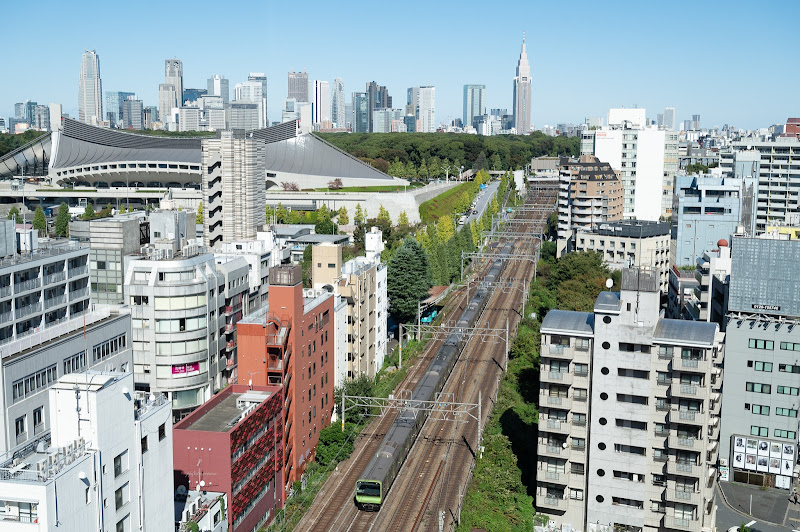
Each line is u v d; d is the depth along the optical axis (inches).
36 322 4463.6
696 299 6643.7
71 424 2755.9
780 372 4795.8
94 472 2723.9
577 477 4293.8
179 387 5236.2
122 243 5423.2
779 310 5039.4
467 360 7155.5
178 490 3663.9
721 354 4921.3
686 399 3988.7
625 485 4163.4
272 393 4256.9
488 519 4372.5
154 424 3152.1
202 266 5418.3
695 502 3998.5
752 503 4685.0
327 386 5241.1
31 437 3828.7
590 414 4207.7
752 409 4894.2
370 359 6451.8
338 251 5876.0
